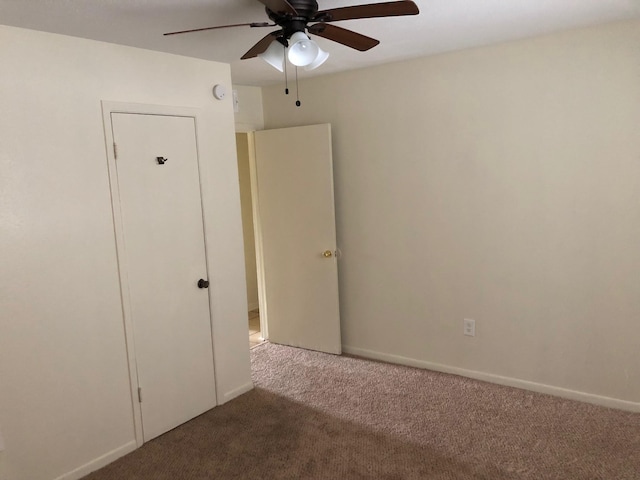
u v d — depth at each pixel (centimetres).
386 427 299
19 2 200
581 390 319
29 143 238
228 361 342
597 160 295
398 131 367
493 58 320
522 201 323
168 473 264
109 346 274
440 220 358
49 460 252
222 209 333
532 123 312
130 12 219
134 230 282
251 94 430
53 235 248
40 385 247
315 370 388
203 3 211
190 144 310
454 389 344
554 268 318
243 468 266
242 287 350
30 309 242
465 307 356
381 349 404
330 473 257
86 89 258
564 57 296
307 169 405
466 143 339
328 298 414
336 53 321
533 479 245
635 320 296
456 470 254
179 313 309
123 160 275
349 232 405
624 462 254
